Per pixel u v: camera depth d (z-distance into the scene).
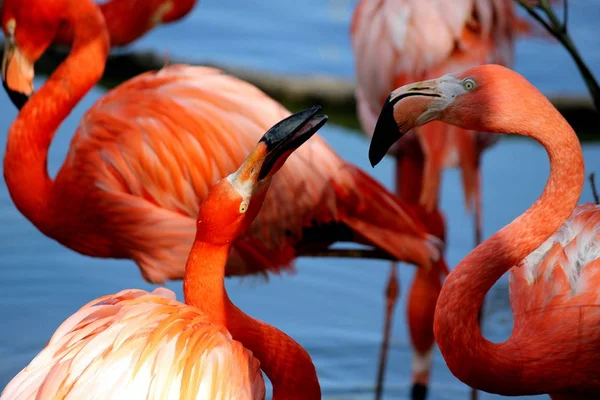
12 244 9.63
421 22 8.45
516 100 5.33
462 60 8.49
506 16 8.84
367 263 9.88
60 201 7.71
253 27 13.84
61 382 4.90
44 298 8.98
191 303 5.51
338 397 8.04
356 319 9.00
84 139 7.66
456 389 8.29
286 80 12.50
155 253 7.71
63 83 7.64
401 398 8.15
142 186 7.58
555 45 13.57
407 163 8.77
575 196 5.42
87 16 7.73
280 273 7.80
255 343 5.63
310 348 8.59
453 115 5.39
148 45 13.09
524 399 7.98
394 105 5.36
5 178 7.74
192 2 9.63
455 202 10.56
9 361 8.08
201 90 7.63
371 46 8.73
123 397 4.95
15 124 7.65
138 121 7.58
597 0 14.36
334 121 12.31
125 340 5.09
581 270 5.79
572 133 5.38
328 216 7.62
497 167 11.23
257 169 5.29
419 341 8.21
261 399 5.59
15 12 7.84
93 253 8.02
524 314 5.91
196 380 5.18
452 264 9.58
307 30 13.87
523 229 5.44
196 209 7.58
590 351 5.64
